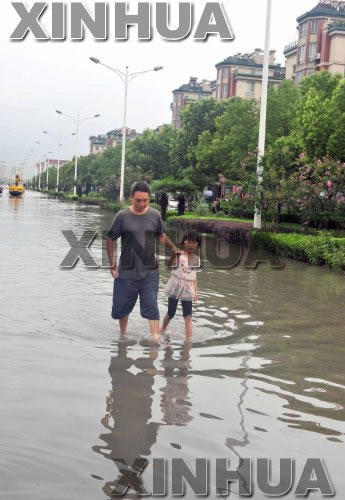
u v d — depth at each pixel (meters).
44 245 17.31
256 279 11.98
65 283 10.23
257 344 6.47
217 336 6.77
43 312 7.62
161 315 7.80
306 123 25.34
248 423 4.15
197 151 41.28
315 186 20.41
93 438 3.77
